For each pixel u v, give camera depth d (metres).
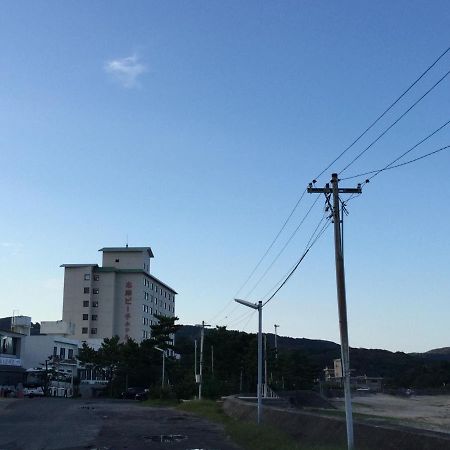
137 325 118.88
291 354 121.19
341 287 19.17
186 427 33.06
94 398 78.81
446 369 176.88
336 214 19.84
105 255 124.94
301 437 23.20
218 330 97.12
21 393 70.44
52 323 104.44
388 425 18.84
